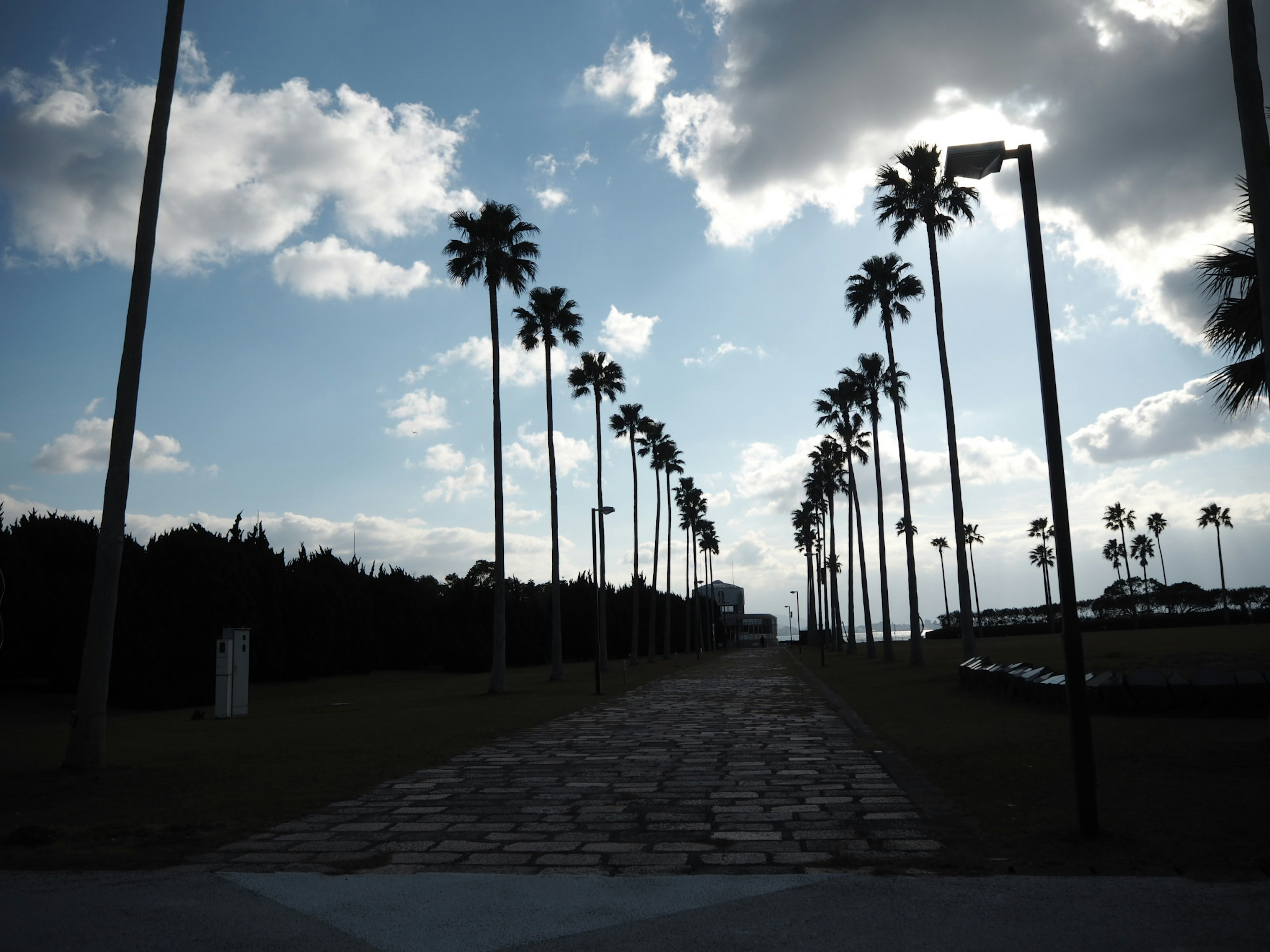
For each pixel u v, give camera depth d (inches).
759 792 399.9
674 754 541.6
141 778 465.4
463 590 2746.1
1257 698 582.2
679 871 267.9
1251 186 409.7
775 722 729.6
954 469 1266.0
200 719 981.8
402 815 361.7
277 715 1013.2
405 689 1619.1
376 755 552.7
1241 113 410.3
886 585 1721.2
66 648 1395.2
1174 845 273.3
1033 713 689.6
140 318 535.5
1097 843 279.4
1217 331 481.4
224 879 264.8
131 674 1376.7
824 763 486.3
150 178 550.3
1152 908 217.0
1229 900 221.8
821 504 3511.3
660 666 2326.5
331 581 2066.9
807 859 278.4
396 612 2442.2
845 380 2126.0
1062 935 199.6
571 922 218.4
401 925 218.1
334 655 2005.4
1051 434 308.8
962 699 847.7
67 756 489.7
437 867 277.6
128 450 521.7
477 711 909.8
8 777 468.8
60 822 359.3
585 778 450.9
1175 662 823.7
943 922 211.0
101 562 507.5
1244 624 3142.2
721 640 5482.3
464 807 378.3
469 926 216.7
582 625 3154.5
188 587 1488.7
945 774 427.5
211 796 413.7
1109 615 3796.8
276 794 415.2
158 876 270.2
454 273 1263.5
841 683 1211.2
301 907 235.0
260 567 1809.8
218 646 1011.9
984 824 316.5
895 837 304.0
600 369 2007.9
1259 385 474.0
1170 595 4082.2
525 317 1578.5
